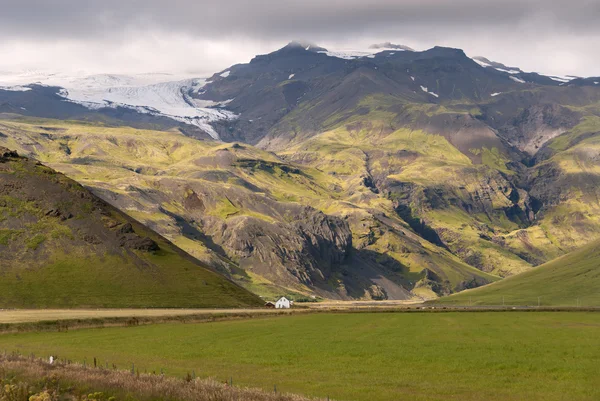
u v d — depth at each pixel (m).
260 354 98.69
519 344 114.00
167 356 95.44
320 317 188.50
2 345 107.75
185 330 138.88
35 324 137.62
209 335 128.12
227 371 81.44
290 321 169.00
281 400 55.97
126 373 66.50
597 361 91.88
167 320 161.88
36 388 60.00
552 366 87.06
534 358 94.94
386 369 84.38
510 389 71.06
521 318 192.25
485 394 68.31
